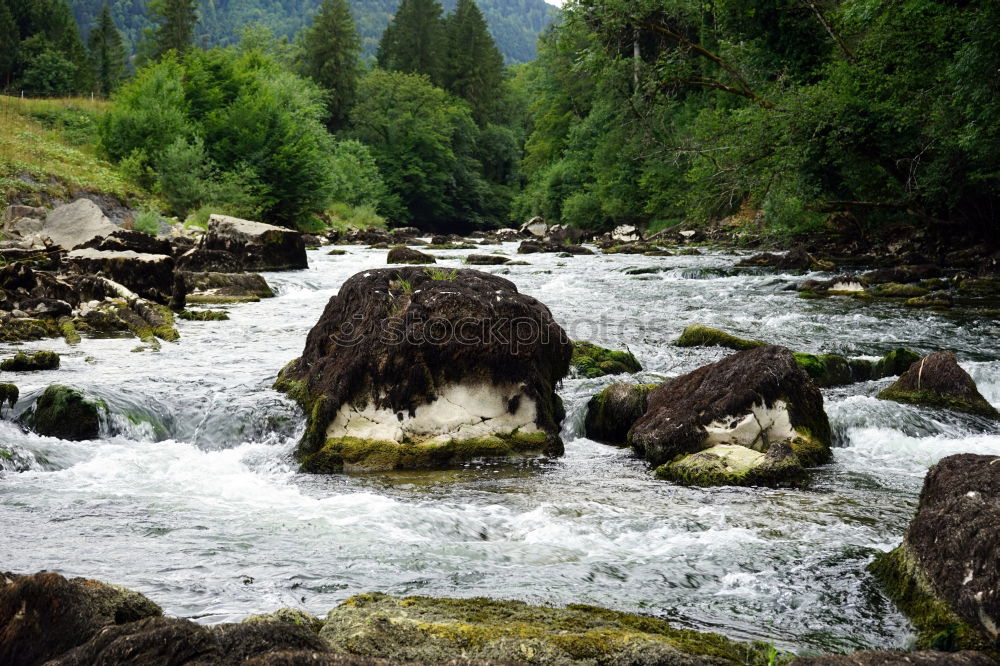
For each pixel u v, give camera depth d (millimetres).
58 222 26203
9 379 10500
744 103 33156
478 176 92562
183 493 6898
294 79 67500
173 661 2914
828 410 9289
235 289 20375
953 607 4184
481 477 7723
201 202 45250
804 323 15867
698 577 5078
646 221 54031
